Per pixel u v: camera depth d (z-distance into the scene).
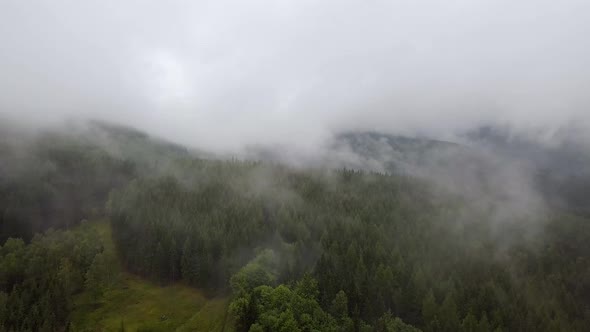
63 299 98.19
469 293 101.38
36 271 103.38
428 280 104.25
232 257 115.69
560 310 104.62
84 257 114.75
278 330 77.00
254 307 82.69
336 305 86.31
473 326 88.06
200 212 140.50
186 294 113.31
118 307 107.75
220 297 108.94
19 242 116.44
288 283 94.75
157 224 127.19
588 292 121.38
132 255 126.56
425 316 91.25
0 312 85.69
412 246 124.69
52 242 118.31
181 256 120.31
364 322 85.44
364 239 122.50
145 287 117.62
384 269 103.50
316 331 78.00
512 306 97.94
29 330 83.88
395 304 95.31
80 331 95.38
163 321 101.69
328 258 104.25
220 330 90.62
